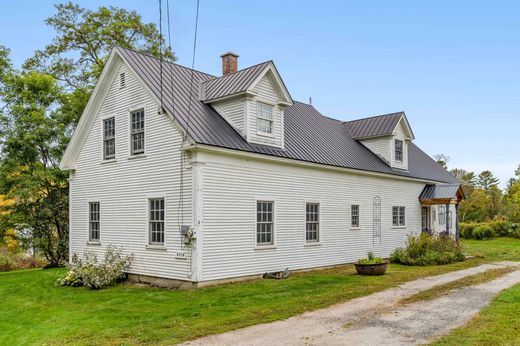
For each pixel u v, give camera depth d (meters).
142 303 11.82
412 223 25.02
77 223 18.77
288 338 8.27
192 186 13.79
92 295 13.59
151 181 15.30
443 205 28.62
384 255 22.34
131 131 16.38
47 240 23.80
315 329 8.88
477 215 47.56
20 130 23.38
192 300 11.81
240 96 15.72
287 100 17.12
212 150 13.96
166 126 14.82
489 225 38.62
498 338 8.02
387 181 23.02
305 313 10.21
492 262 21.45
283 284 14.16
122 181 16.55
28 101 24.06
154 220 15.28
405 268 19.00
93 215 18.09
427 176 26.42
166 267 14.53
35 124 23.75
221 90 16.42
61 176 23.45
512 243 33.53
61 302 12.73
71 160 19.19
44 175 22.80
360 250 20.70
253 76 15.87
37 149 24.05
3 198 24.36
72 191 19.12
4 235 24.97
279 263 16.33
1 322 10.83
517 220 40.81
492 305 10.95
